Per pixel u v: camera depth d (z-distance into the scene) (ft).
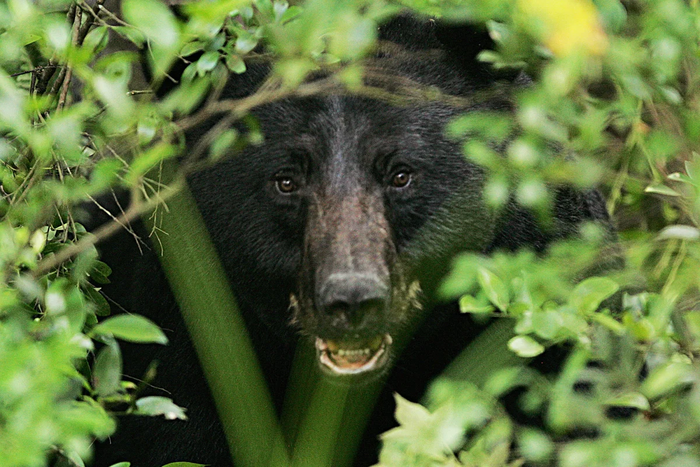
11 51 17.16
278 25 19.47
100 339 19.52
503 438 19.42
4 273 17.66
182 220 25.63
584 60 16.52
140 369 27.27
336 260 22.13
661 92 18.84
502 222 24.77
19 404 14.73
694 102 19.33
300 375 26.30
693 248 18.56
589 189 25.49
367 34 15.62
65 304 17.01
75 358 19.99
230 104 22.29
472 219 24.30
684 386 19.10
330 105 23.86
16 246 17.98
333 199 23.30
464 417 17.53
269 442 26.40
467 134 24.22
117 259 28.58
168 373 27.07
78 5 20.95
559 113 18.03
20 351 14.43
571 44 16.02
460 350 25.96
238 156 24.66
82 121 19.95
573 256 20.68
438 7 21.11
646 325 18.20
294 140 23.93
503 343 24.43
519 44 18.65
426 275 24.44
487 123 17.51
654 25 17.87
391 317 23.18
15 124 15.52
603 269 24.36
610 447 16.90
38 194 20.12
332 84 22.33
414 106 24.07
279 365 26.78
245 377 26.30
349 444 26.13
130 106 16.17
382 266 22.33
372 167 23.67
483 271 17.83
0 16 17.47
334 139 23.70
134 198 18.70
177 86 24.08
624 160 21.45
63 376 16.33
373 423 26.71
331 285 21.53
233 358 26.20
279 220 24.45
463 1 19.53
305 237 23.57
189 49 20.24
